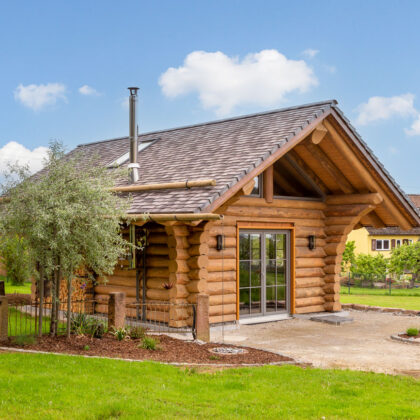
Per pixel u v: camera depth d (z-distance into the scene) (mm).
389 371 9406
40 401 6629
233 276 14016
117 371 8070
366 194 15664
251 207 14453
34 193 9633
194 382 7883
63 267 10070
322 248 16375
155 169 14953
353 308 18062
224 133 15695
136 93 15508
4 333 10094
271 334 13125
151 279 13438
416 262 34688
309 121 13875
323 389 7734
